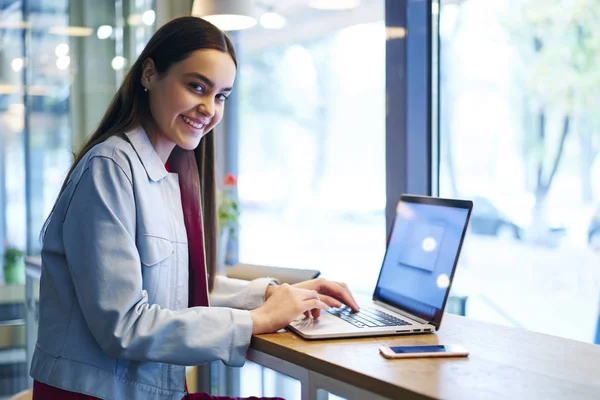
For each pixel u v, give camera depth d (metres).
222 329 1.40
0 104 3.47
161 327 1.34
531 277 2.32
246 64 3.80
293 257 3.96
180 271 1.54
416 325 1.51
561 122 2.23
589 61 2.17
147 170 1.49
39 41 3.53
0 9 3.46
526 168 2.31
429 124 2.35
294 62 3.76
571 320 2.25
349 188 3.59
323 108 3.69
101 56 3.61
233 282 1.84
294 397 3.31
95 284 1.33
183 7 3.46
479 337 1.46
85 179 1.40
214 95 1.54
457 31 2.36
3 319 3.51
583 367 1.22
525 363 1.25
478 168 2.38
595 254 2.18
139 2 3.54
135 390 1.41
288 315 1.47
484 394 1.05
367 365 1.21
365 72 3.14
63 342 1.39
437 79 2.36
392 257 1.82
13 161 3.51
